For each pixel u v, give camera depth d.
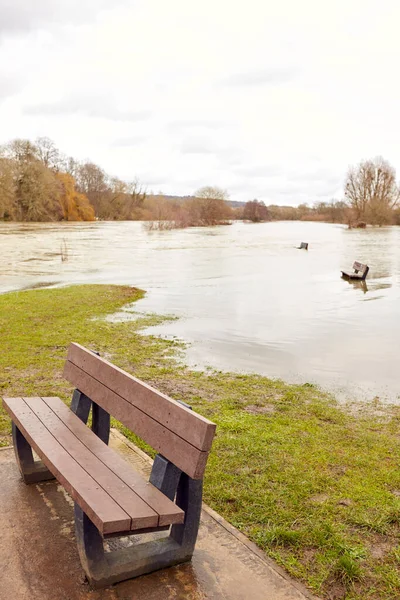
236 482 4.03
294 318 12.41
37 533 3.20
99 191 113.62
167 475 2.80
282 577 2.86
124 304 13.84
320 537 3.27
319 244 46.41
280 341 9.94
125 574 2.77
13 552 3.00
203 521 3.41
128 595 2.67
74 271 23.75
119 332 10.20
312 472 4.25
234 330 10.86
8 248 37.50
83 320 11.27
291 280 20.66
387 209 94.62
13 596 2.64
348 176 99.38
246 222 129.38
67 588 2.70
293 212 148.50
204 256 32.88
